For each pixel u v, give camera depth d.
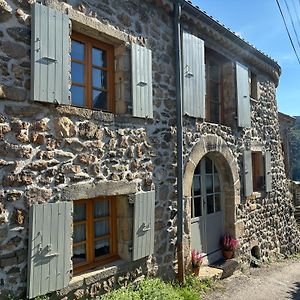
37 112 3.80
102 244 4.68
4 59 3.57
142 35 5.17
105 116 4.50
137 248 4.73
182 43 5.85
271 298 5.65
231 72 7.35
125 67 4.84
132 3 5.05
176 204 5.58
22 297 3.58
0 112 3.52
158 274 5.18
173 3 5.63
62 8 4.09
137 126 4.96
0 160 3.49
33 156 3.74
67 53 4.05
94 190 4.29
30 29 3.78
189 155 5.91
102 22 4.56
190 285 5.59
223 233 7.19
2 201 3.49
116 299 3.87
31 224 3.62
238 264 6.94
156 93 5.36
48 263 3.73
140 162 4.98
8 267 3.50
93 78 4.71
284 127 13.02
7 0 3.63
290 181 12.36
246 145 7.70
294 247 9.62
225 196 7.20
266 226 8.32
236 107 7.27
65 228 3.92
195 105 6.00
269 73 8.99
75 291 4.04
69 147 4.08
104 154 4.47
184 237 5.69
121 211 4.77
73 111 4.12
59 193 3.93
